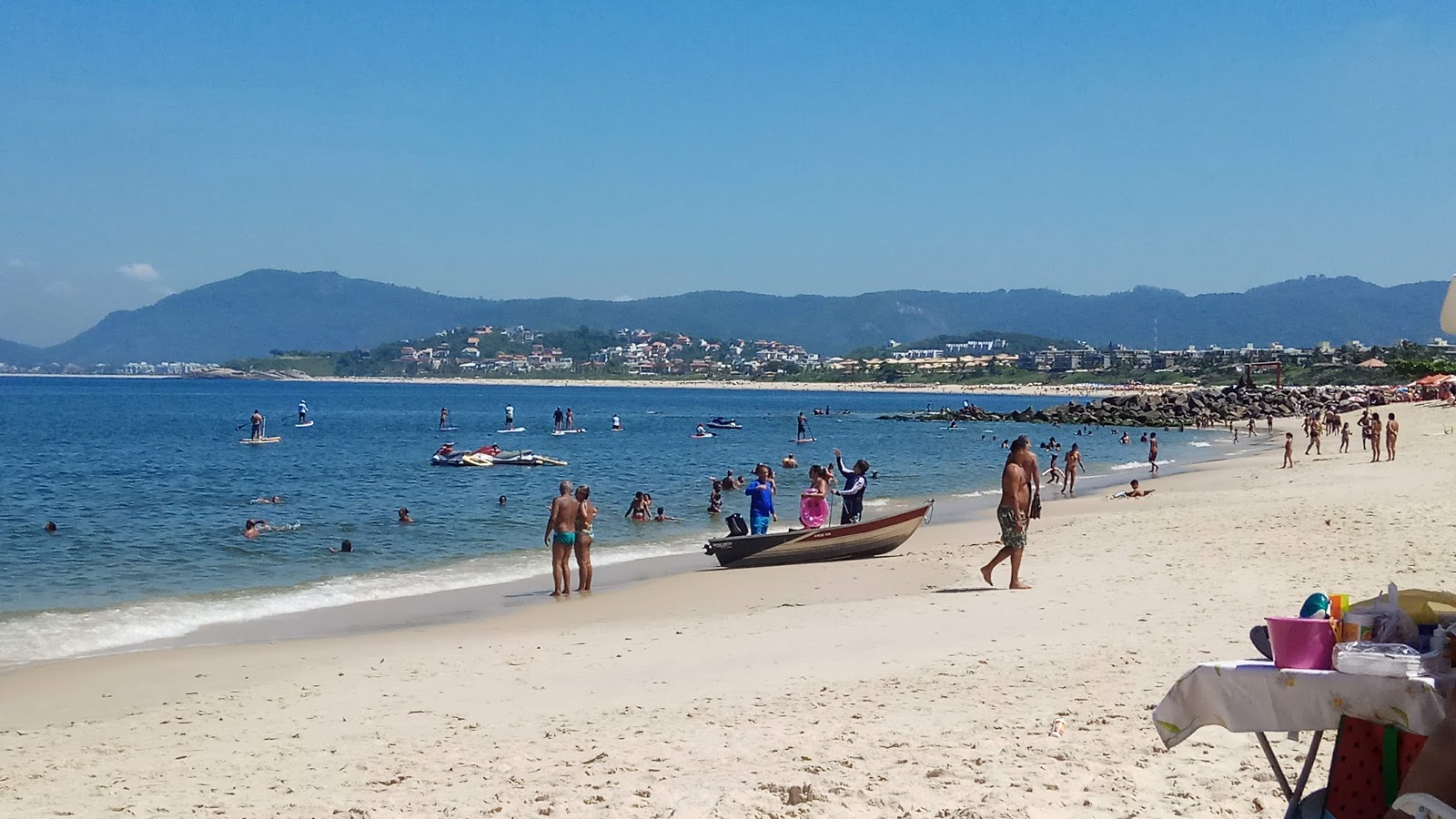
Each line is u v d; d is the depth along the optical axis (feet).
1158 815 18.65
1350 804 16.49
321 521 89.25
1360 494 85.35
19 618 50.19
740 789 21.09
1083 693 28.25
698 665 35.88
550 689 33.47
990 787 20.43
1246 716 16.78
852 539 64.39
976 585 50.83
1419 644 16.67
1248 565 50.75
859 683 31.32
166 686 36.42
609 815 19.86
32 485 121.70
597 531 85.30
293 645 43.27
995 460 169.48
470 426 290.35
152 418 320.50
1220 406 321.73
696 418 365.20
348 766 25.11
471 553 72.74
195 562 68.69
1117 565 53.47
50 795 23.41
